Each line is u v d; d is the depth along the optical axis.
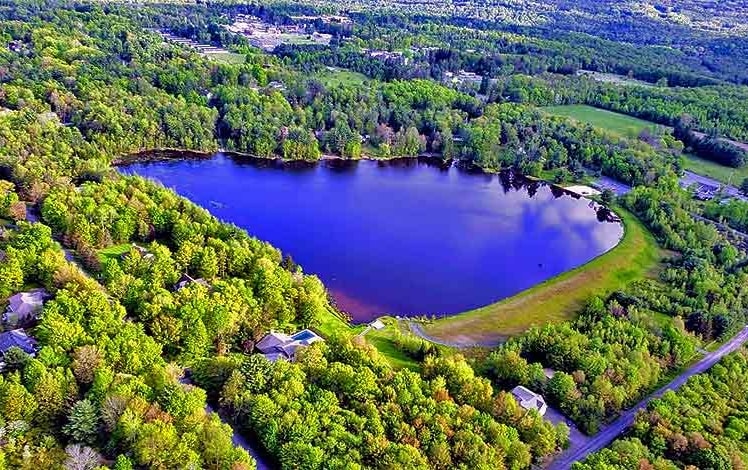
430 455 124.69
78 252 191.12
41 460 113.19
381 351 170.38
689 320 191.75
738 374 162.25
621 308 192.75
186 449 114.94
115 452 117.31
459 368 150.25
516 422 139.12
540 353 171.62
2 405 118.25
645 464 127.38
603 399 151.88
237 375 134.88
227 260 188.62
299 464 118.62
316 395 133.50
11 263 165.50
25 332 148.12
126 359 136.00
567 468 135.75
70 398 124.88
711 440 137.38
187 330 153.38
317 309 176.62
